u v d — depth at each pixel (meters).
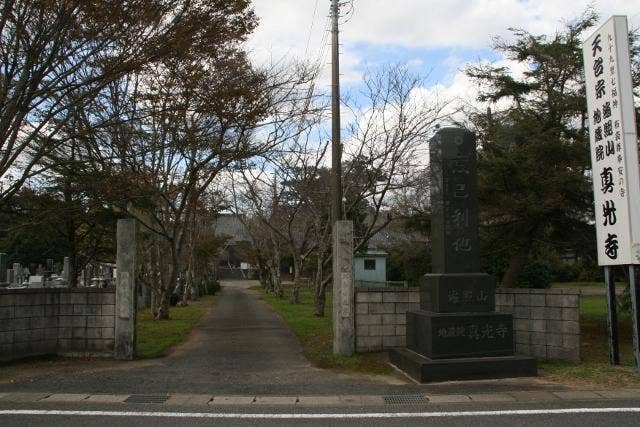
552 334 9.35
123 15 8.88
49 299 9.81
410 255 14.60
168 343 11.99
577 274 36.59
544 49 13.33
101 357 9.80
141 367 9.03
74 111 10.60
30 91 9.15
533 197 11.74
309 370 8.89
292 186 20.72
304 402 6.72
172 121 12.30
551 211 11.99
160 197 15.92
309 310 21.98
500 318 8.27
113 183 11.55
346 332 9.80
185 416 5.99
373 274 44.00
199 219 27.73
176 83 11.31
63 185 13.09
